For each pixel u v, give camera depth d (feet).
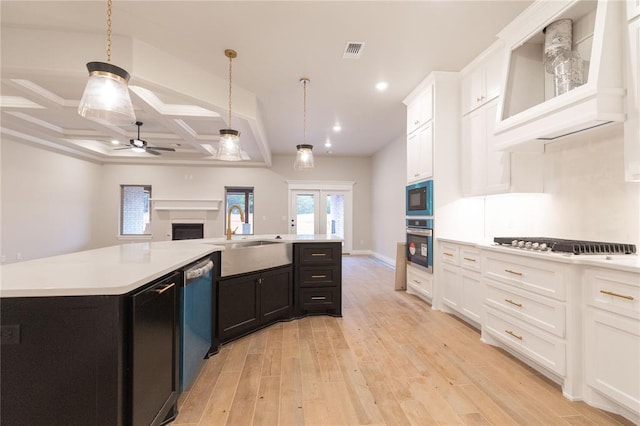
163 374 4.88
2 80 10.43
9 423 3.59
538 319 6.62
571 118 6.14
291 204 27.50
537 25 7.39
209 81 11.25
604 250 6.23
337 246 10.93
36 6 7.57
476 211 11.62
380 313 11.32
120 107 5.87
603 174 7.01
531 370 7.06
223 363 7.45
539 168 8.61
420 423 5.23
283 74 11.50
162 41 9.21
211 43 9.36
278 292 10.05
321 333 9.39
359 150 25.67
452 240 10.48
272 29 8.67
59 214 20.66
